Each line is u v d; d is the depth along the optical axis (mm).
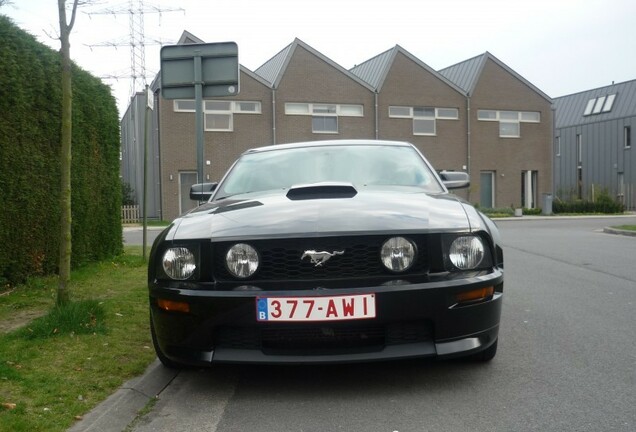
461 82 34250
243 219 3783
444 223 3676
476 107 33219
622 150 40219
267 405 3576
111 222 9797
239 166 5395
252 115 29328
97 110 9039
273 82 29781
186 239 3674
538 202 34469
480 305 3600
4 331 5004
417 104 32094
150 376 3963
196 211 4273
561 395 3648
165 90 8312
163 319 3686
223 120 28938
